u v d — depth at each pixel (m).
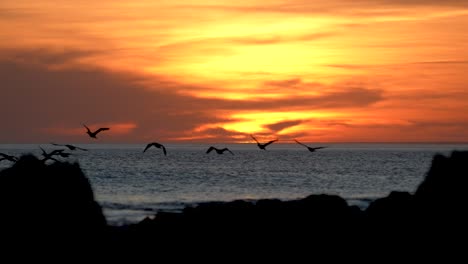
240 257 61.53
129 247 62.94
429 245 58.75
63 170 61.25
